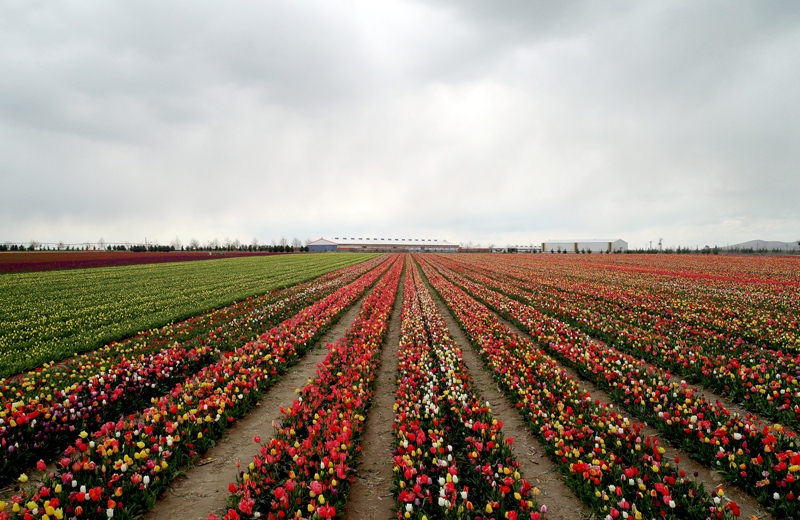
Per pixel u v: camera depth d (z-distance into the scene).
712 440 5.76
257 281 33.03
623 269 48.03
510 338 12.52
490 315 16.83
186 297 23.19
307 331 13.45
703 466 5.75
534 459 6.14
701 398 7.15
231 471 5.78
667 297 21.70
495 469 5.47
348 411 6.86
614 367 9.48
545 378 8.86
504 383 8.95
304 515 4.61
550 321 14.97
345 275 37.72
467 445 6.00
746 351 10.35
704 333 12.59
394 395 8.81
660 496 4.73
